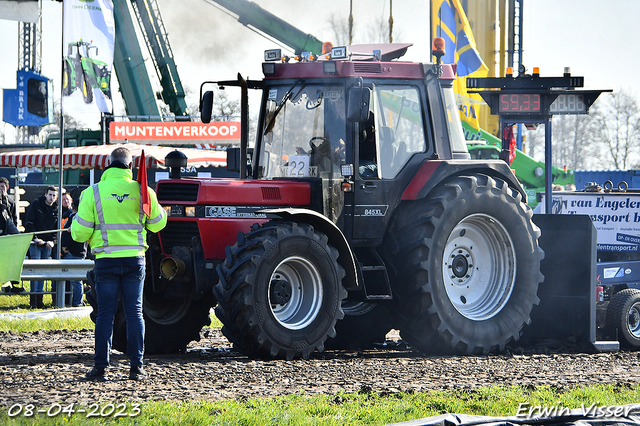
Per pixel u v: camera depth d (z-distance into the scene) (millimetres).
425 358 29812
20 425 16672
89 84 46375
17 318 42188
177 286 30219
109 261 23359
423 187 30719
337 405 19609
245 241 27484
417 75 31641
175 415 17516
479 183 32156
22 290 51125
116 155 24281
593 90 49031
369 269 29734
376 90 30641
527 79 49188
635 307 35969
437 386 23156
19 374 23656
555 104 49469
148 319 30656
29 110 133375
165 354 30938
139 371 23188
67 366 25406
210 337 37344
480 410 19688
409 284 30266
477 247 32812
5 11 45281
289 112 30547
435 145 31781
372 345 34562
